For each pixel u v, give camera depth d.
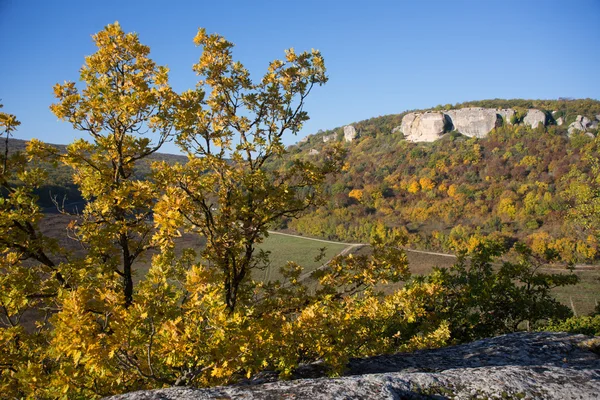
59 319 3.88
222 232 7.33
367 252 72.25
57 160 7.19
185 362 4.38
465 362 5.97
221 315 3.84
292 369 5.63
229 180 7.93
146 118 7.52
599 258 54.41
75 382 4.41
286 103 9.15
